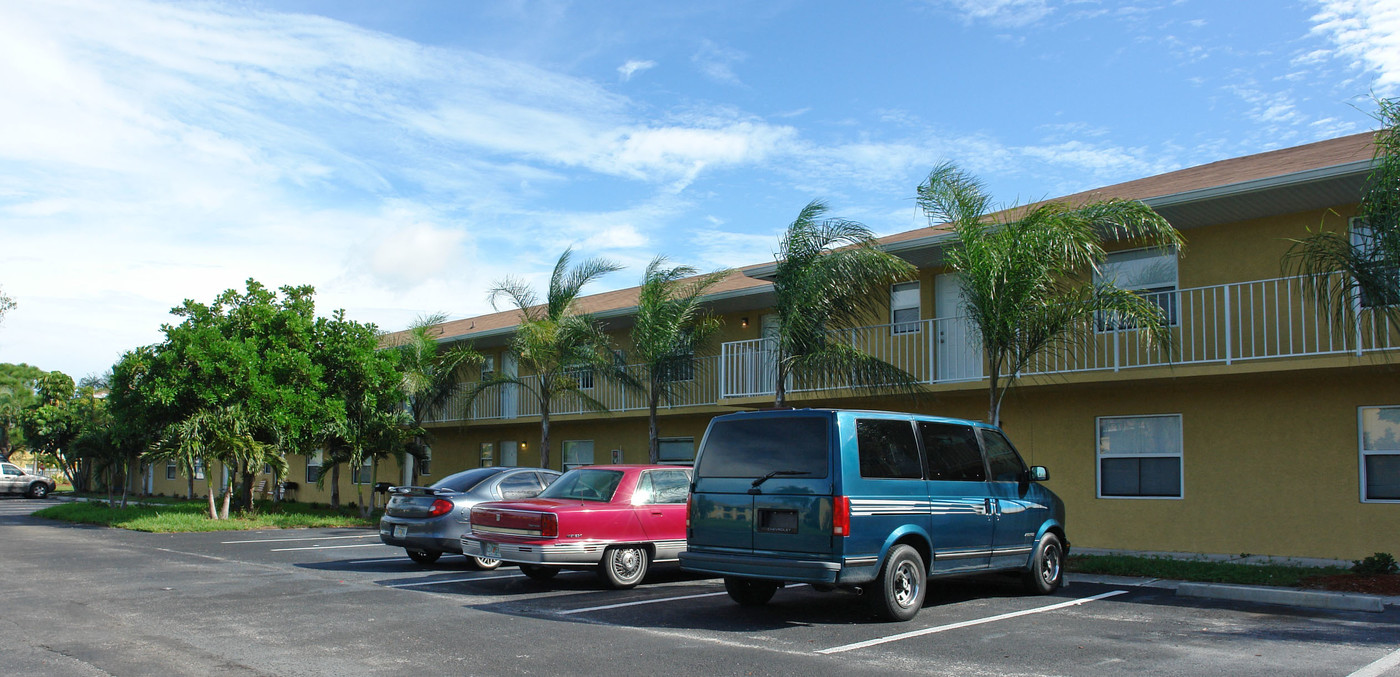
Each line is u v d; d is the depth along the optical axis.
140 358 23.44
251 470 23.77
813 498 8.70
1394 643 7.95
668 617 9.34
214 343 23.09
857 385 15.60
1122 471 16.08
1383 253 10.63
